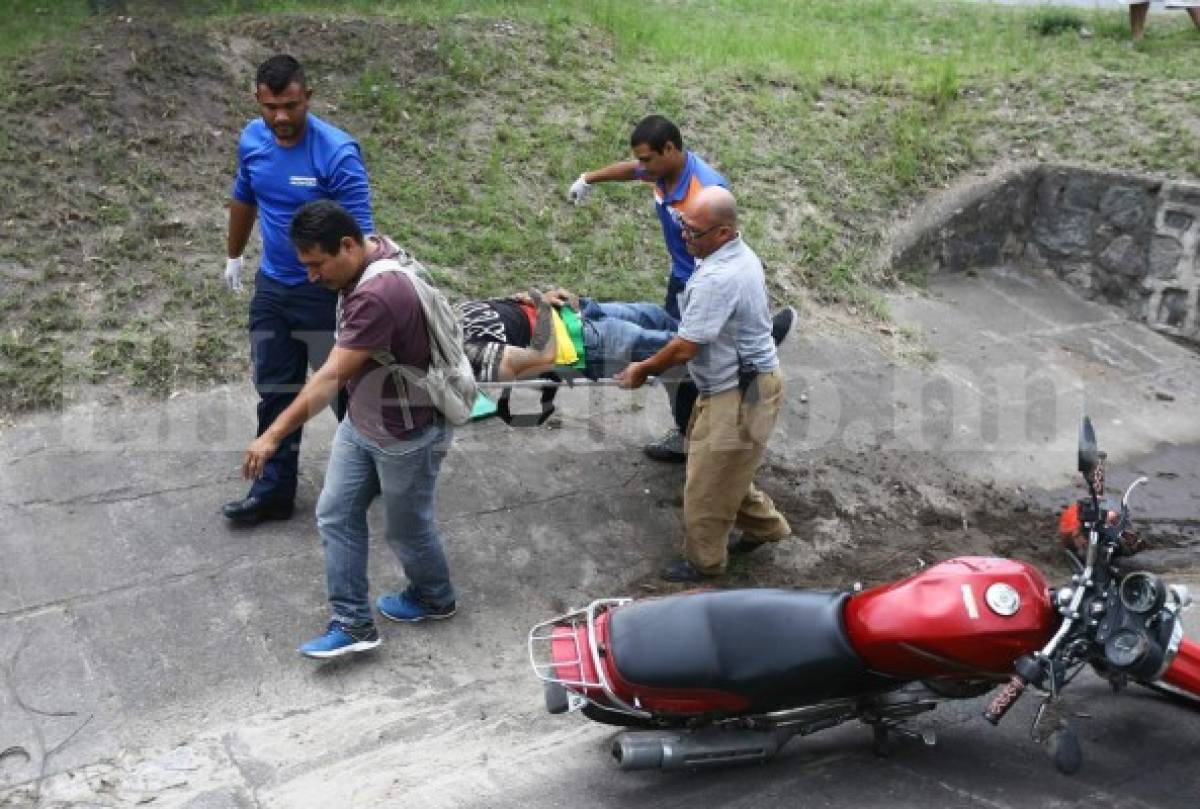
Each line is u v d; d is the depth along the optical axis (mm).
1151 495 6871
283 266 5145
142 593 4949
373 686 4672
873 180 8797
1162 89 9781
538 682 4781
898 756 4348
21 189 6844
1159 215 8523
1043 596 4051
